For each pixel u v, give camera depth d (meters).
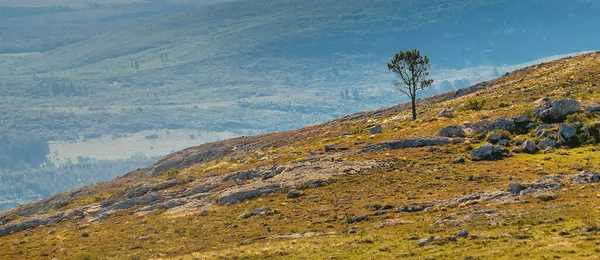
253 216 87.88
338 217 79.81
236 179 113.50
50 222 107.56
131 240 86.31
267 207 89.94
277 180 102.38
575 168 82.12
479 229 62.72
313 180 98.12
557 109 104.06
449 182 85.56
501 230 60.88
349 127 160.00
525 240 56.66
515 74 189.38
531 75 174.62
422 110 163.62
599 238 53.69
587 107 103.56
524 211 66.00
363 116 197.00
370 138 124.50
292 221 82.06
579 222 58.94
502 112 119.25
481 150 95.75
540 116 105.62
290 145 154.38
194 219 92.06
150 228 91.19
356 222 76.81
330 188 93.81
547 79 153.88
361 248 63.47
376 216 77.00
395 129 129.75
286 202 91.31
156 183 123.06
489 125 107.75
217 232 83.25
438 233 64.06
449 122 120.69
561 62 183.25
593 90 124.62
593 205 64.56
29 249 89.75
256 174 113.19
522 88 152.38
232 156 168.25
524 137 100.88
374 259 58.91
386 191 86.81
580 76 144.75
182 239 82.81
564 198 69.31
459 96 190.00
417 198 80.81
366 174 97.06
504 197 74.00
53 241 92.81
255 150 167.62
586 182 74.38
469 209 71.50
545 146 95.00
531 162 88.75
